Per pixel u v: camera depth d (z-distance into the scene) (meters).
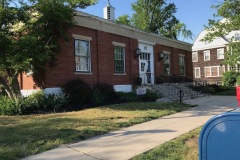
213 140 3.21
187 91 22.39
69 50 16.45
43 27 13.91
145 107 14.27
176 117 11.65
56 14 13.52
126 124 10.00
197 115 12.08
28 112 12.95
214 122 3.21
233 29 15.84
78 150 7.04
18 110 12.66
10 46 12.48
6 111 12.55
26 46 12.69
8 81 14.63
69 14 14.21
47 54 13.20
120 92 18.42
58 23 14.00
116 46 20.39
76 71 16.91
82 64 17.45
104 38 19.11
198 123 10.13
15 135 8.27
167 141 7.65
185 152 6.55
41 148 7.11
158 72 24.98
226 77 39.41
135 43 22.20
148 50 23.83
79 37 17.05
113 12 22.77
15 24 13.04
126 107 14.30
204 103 16.89
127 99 17.77
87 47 17.81
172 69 27.23
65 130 8.91
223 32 16.06
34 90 15.62
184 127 9.48
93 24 18.12
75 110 13.83
